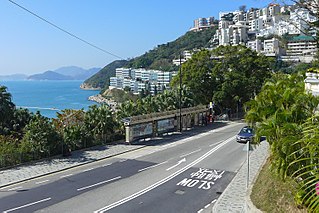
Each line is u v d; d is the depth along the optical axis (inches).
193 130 1732.3
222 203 620.1
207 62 2284.7
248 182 713.6
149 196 677.9
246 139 1295.5
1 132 1200.2
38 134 989.2
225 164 960.3
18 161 925.8
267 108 604.4
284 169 464.8
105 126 1258.0
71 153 1090.1
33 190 711.1
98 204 628.4
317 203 179.2
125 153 1130.7
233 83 2180.1
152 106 1681.8
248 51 2351.1
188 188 732.7
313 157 190.9
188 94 1966.0
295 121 517.0
